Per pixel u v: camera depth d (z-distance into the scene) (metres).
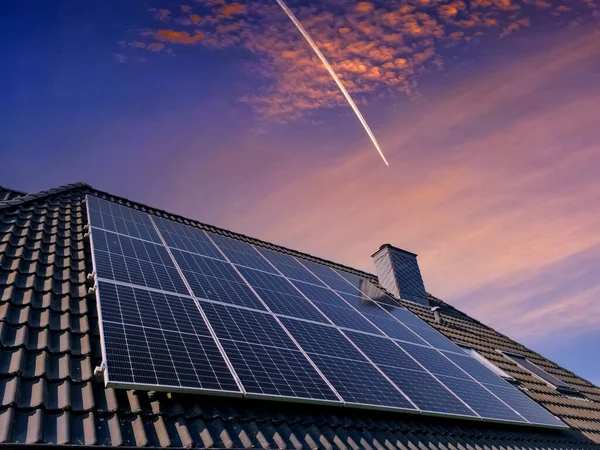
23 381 5.43
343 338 9.76
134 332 6.37
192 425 5.84
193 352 6.58
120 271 7.91
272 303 9.77
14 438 4.55
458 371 11.38
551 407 13.22
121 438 5.09
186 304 7.88
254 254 13.05
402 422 8.41
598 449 11.74
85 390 5.64
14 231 9.20
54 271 8.21
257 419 6.51
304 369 7.68
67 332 6.61
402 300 18.12
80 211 11.36
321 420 7.24
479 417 9.32
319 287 12.65
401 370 9.64
